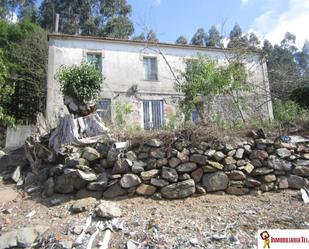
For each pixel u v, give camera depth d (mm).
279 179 6262
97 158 6262
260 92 10719
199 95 8758
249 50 10789
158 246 4355
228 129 6922
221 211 5359
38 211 5559
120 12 29719
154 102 13891
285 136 6867
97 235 4672
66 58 13195
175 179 5965
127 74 13781
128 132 6656
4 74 9023
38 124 9180
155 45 14047
